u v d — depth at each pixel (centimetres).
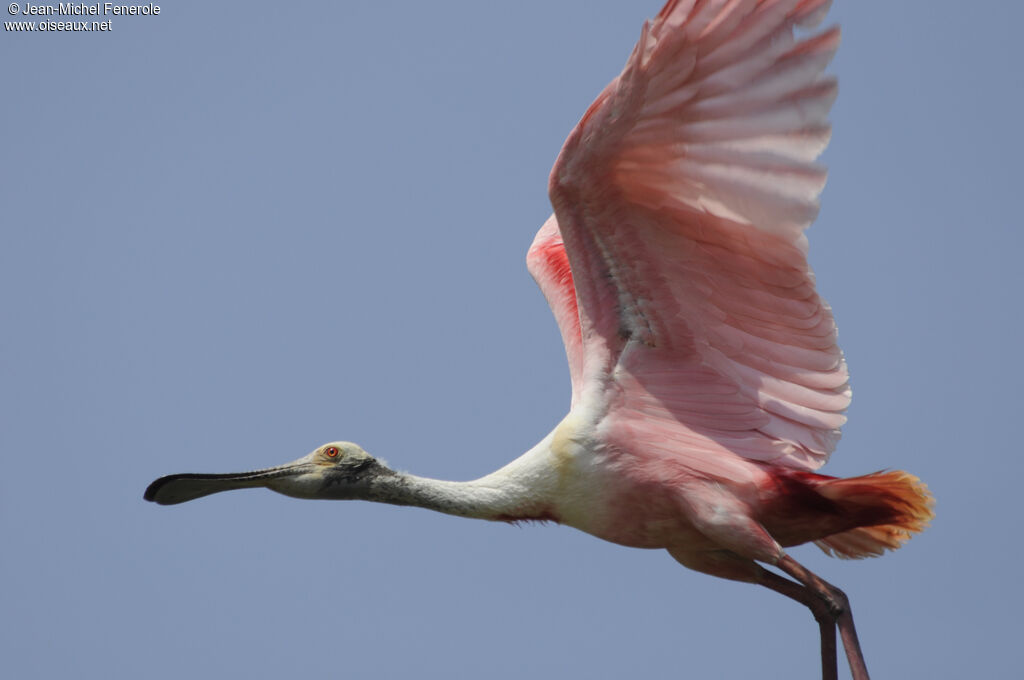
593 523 1382
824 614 1341
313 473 1469
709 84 1146
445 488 1439
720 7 1103
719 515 1321
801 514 1337
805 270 1236
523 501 1395
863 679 1289
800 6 1113
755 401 1334
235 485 1476
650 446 1348
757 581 1387
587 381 1360
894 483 1296
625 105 1158
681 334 1330
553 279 1574
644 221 1263
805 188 1166
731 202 1208
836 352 1294
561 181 1234
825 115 1136
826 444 1326
